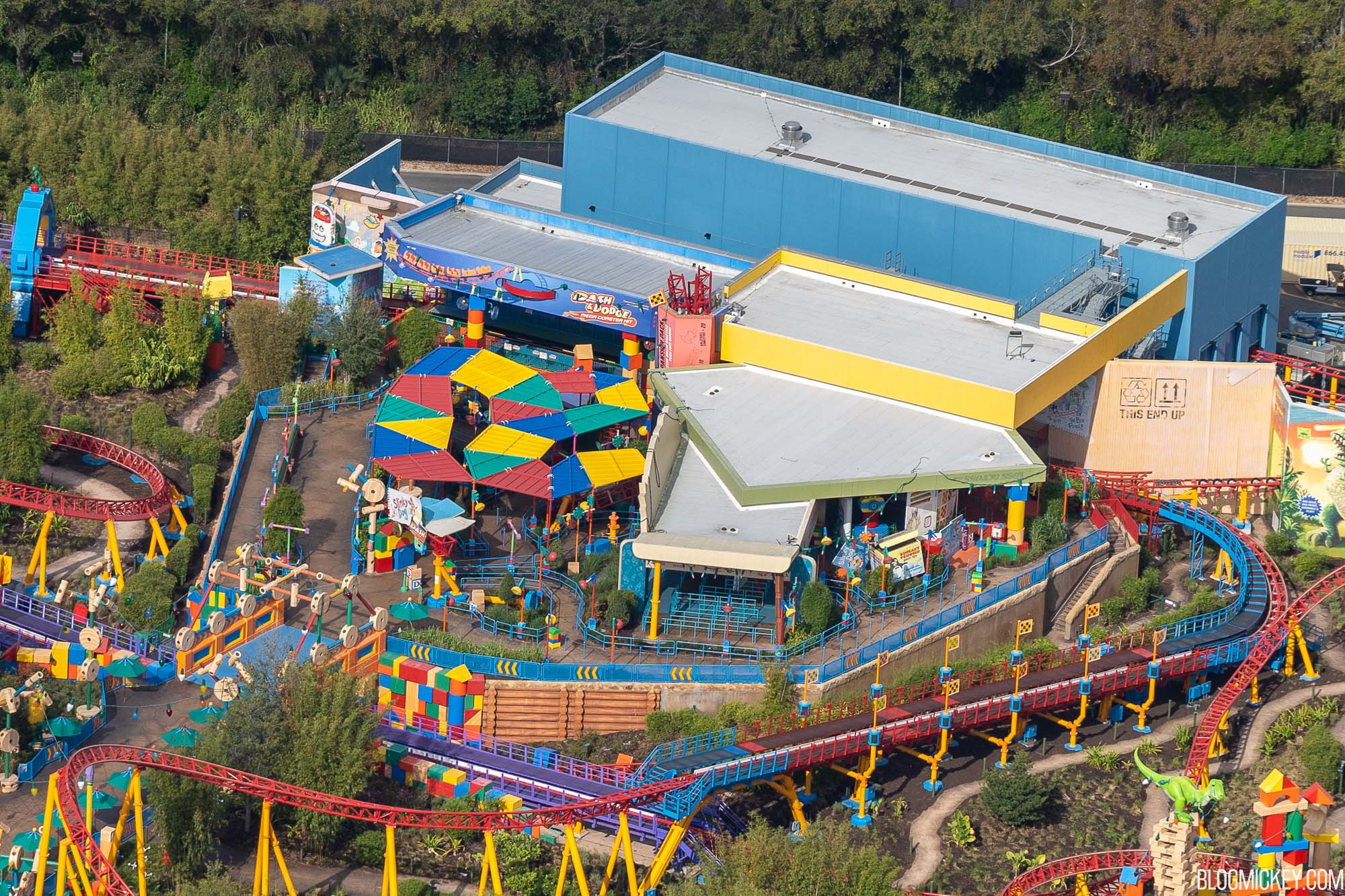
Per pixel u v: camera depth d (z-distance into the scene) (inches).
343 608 6811.0
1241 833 6053.2
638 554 6584.6
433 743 6373.0
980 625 6801.2
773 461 7047.2
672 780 5777.6
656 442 7017.7
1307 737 6348.4
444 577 6894.7
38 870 5531.5
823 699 6382.9
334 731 5989.2
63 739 6368.1
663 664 6496.1
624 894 5841.5
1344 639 7032.5
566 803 6141.7
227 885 5531.5
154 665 6668.3
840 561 6889.8
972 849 6013.8
